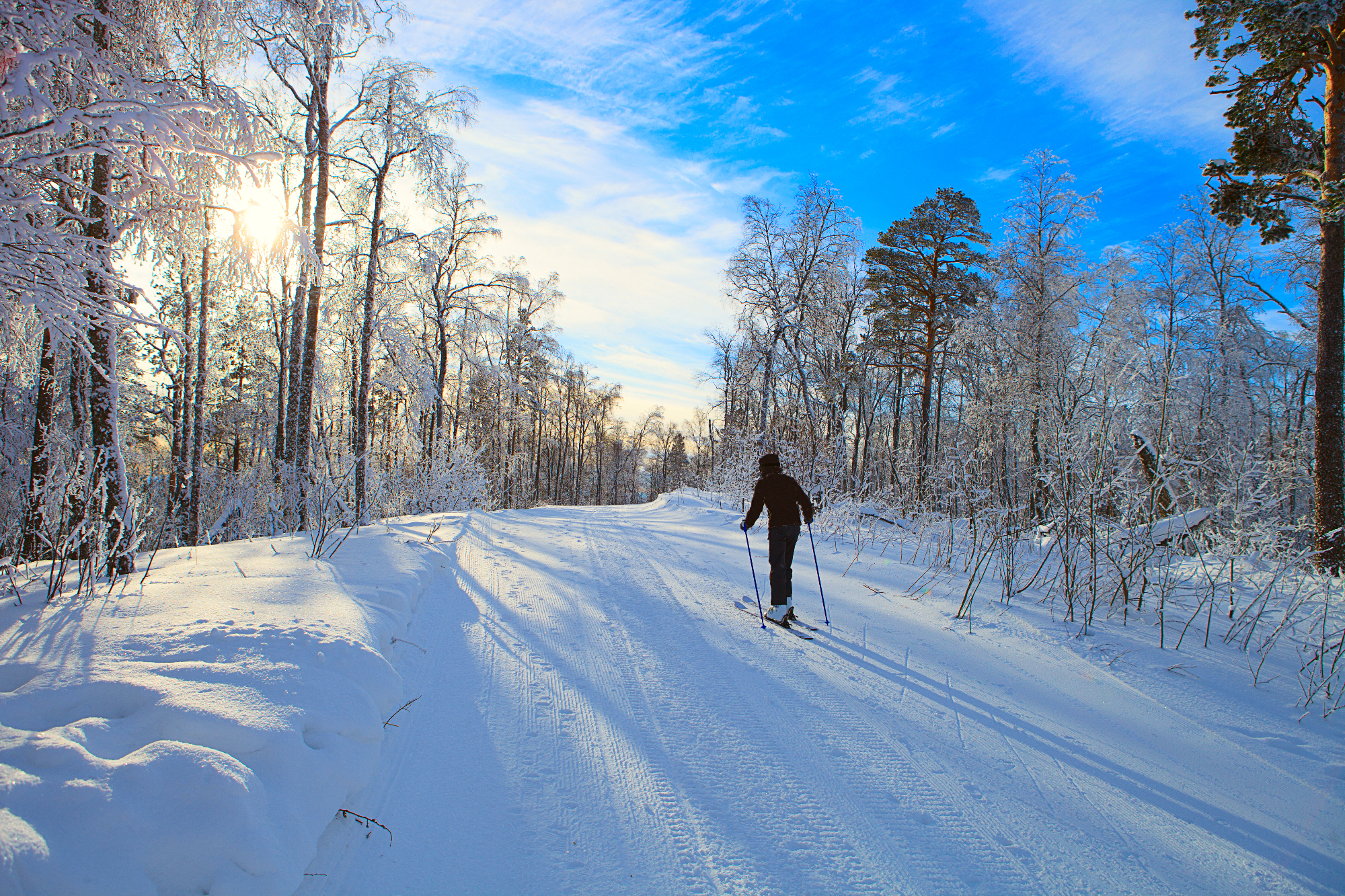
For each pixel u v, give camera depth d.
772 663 4.55
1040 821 2.84
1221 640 5.10
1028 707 3.96
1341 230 9.35
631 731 3.48
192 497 16.08
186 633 3.07
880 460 12.73
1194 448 6.87
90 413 4.49
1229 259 20.09
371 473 12.34
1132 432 6.43
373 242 15.30
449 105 14.64
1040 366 19.27
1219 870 2.55
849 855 2.56
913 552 8.94
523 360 29.98
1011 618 5.68
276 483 13.59
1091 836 2.75
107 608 3.53
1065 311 20.56
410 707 3.51
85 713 2.36
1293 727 3.71
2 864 1.56
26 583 4.07
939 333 27.64
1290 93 9.96
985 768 3.26
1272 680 4.34
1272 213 10.61
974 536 7.03
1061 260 21.09
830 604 6.21
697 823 2.71
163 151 4.16
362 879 2.22
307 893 2.08
